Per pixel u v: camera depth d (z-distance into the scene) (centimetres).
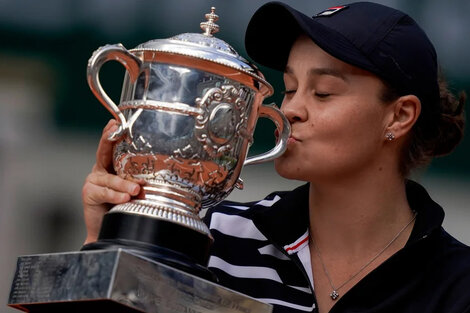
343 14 859
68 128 1775
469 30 1638
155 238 752
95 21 1731
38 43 1750
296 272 885
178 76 754
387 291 849
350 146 841
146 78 759
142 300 698
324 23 852
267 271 895
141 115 756
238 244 920
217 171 771
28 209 1750
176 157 755
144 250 743
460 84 1645
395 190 888
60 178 1764
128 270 691
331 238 892
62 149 1772
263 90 801
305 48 847
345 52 823
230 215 945
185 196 775
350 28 842
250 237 920
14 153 1759
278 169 855
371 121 847
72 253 710
